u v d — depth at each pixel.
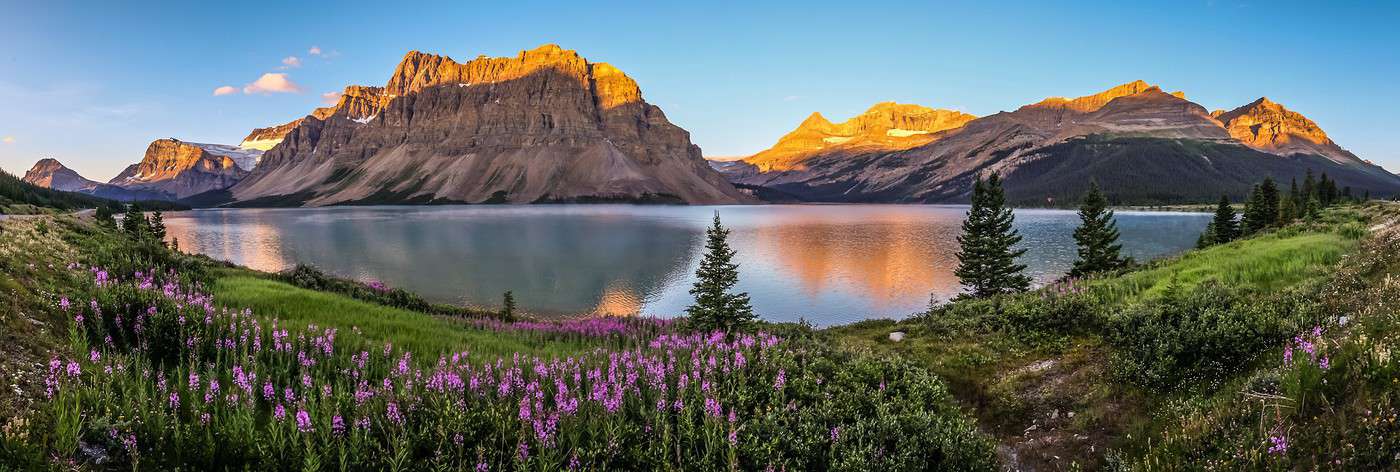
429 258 93.88
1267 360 10.31
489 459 8.20
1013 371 14.85
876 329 24.52
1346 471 6.62
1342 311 11.84
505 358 14.78
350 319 19.05
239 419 8.00
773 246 107.88
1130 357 12.58
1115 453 9.55
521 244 118.12
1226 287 16.86
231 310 15.95
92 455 7.10
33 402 7.51
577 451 8.34
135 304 12.64
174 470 7.20
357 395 9.22
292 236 136.62
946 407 11.82
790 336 19.84
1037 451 10.64
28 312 10.82
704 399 10.30
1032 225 165.50
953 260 85.44
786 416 10.12
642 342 20.45
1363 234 25.06
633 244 118.69
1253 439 7.71
